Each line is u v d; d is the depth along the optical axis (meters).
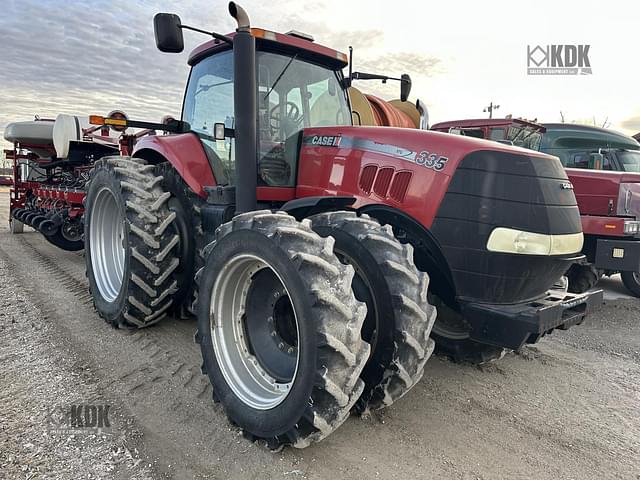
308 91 3.83
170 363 3.46
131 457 2.35
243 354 2.73
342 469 2.32
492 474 2.33
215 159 3.96
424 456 2.46
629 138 7.46
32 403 2.83
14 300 4.88
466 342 3.62
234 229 2.62
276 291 2.65
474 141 2.88
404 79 4.42
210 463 2.33
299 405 2.22
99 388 3.04
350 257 2.70
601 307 5.81
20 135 8.74
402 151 3.02
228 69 3.82
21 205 9.98
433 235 2.83
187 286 4.11
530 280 2.71
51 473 2.20
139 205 3.82
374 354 2.62
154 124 4.56
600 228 5.50
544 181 2.75
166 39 3.16
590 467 2.42
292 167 3.62
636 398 3.25
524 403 3.12
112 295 4.26
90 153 8.18
